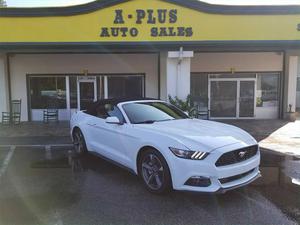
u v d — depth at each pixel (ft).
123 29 33.83
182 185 14.61
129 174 19.65
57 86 47.62
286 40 34.24
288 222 13.06
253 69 48.80
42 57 46.75
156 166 15.94
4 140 31.71
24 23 33.40
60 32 33.63
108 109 21.18
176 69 36.50
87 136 22.90
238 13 33.88
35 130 38.17
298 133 35.60
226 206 14.61
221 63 48.60
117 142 18.99
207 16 33.88
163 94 46.47
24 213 13.93
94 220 13.21
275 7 33.76
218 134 16.11
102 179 18.69
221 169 14.33
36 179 18.80
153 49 36.06
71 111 48.01
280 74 49.08
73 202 15.16
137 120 18.85
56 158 24.02
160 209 14.29
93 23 33.65
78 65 47.21
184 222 13.04
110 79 47.88
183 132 16.10
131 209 14.30
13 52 44.45
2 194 16.29
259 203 14.94
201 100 49.26
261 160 23.32
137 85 48.01
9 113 44.50
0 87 44.37
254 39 34.17
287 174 19.67
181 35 34.06
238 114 49.85
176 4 33.68
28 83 47.03
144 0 33.63
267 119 48.73
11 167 21.56
